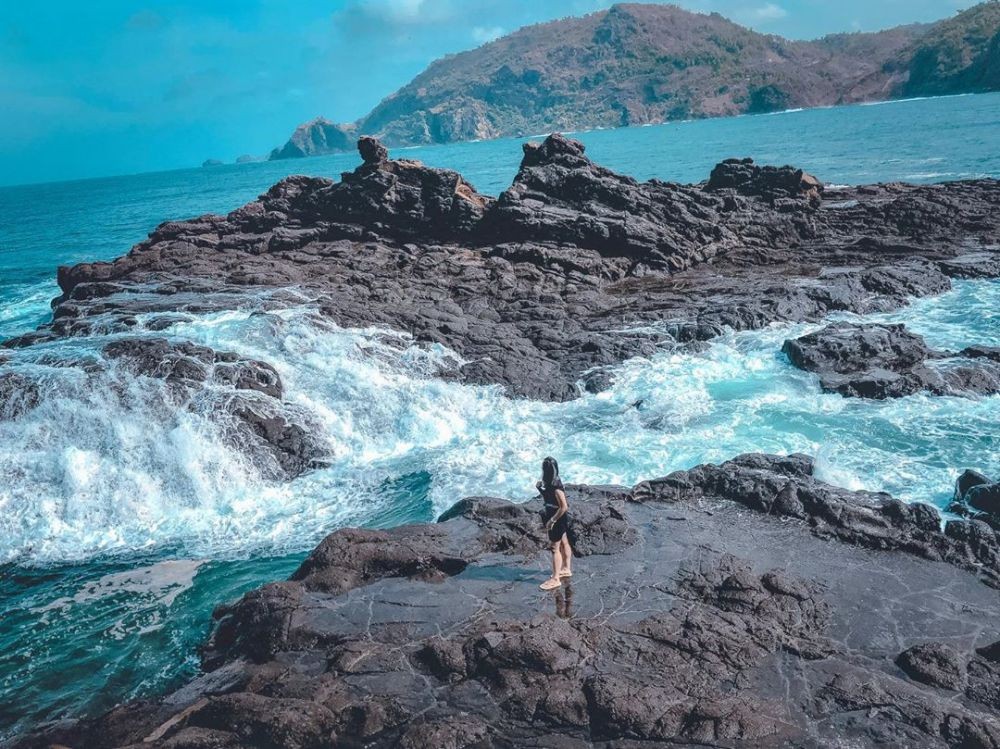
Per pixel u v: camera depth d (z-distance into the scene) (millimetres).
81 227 88562
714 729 7281
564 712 7598
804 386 18719
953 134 98438
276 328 20484
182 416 16891
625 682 7844
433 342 21500
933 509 11484
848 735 7246
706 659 8359
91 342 19344
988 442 15086
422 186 34969
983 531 10930
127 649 10945
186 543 14305
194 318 21656
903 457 14719
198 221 37031
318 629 9312
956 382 17891
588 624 8945
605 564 10602
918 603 9531
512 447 16953
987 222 33469
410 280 28312
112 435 16453
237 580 12742
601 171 35750
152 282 27141
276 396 18156
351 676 8375
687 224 33406
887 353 19594
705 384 19422
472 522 11977
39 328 22484
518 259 30516
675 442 16281
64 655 10898
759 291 25891
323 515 14977
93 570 13539
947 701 7723
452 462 16391
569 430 17625
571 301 26859
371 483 16125
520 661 8242
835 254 31562
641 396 18953
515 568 10625
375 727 7602
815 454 15047
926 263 28109
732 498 12664
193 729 7812
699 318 23438
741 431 16500
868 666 8297
